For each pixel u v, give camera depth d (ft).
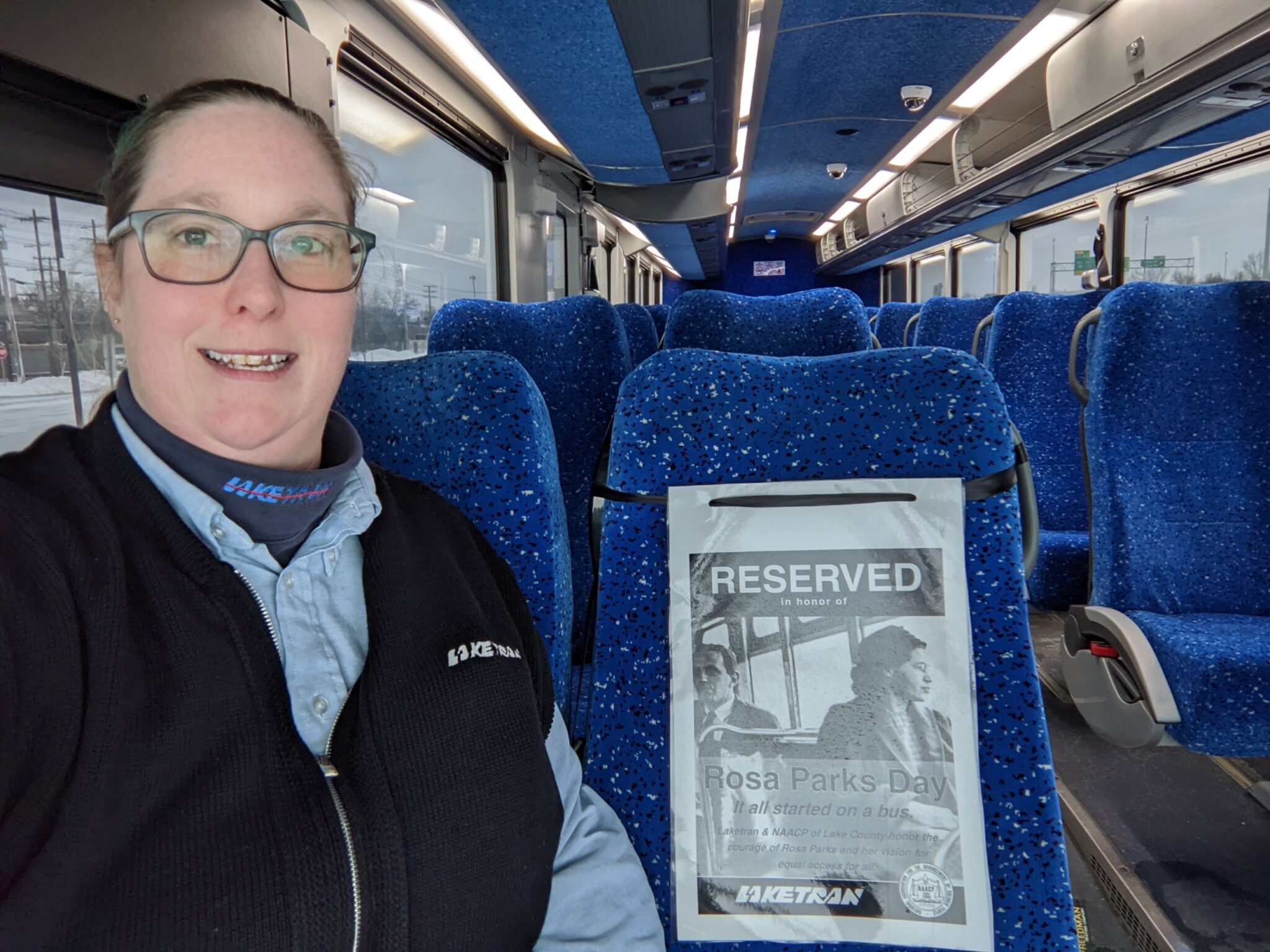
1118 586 6.39
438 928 2.29
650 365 3.22
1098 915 5.49
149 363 2.26
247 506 2.37
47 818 1.89
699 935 2.82
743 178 29.84
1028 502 3.22
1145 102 12.55
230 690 2.10
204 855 1.95
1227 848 6.04
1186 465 6.54
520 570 3.28
